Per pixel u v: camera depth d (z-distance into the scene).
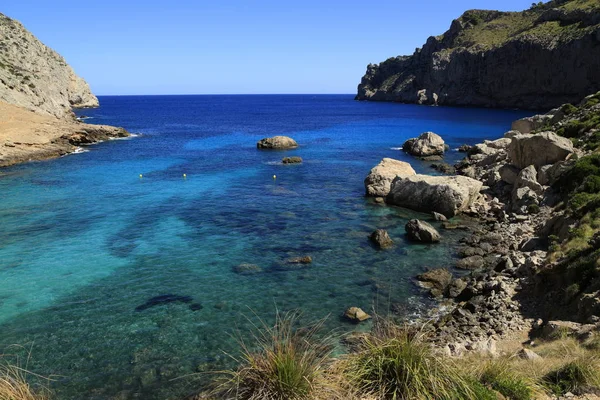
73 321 16.92
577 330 12.84
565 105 52.41
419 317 17.25
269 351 8.61
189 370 13.71
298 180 43.94
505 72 154.62
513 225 27.91
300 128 101.19
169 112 174.25
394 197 34.31
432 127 96.81
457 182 32.72
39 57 125.12
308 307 17.98
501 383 8.47
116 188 40.47
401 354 8.38
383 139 78.12
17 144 57.94
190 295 19.11
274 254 23.98
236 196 37.34
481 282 19.39
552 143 33.12
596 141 34.66
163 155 60.94
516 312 16.62
